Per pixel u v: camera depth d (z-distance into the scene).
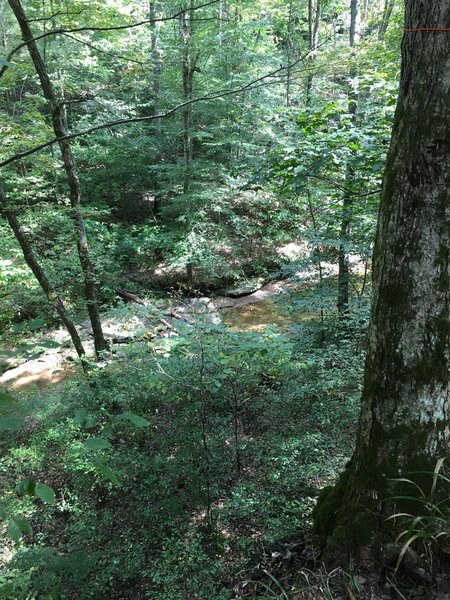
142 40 9.82
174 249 10.41
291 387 4.54
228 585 2.78
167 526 3.55
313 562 2.15
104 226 10.41
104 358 5.86
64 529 3.76
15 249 6.95
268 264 10.91
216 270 10.38
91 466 3.81
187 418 4.12
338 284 6.38
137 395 4.45
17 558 2.79
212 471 3.82
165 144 11.38
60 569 2.81
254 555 2.65
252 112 10.41
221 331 4.41
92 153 10.83
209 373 4.08
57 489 4.03
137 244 10.58
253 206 11.59
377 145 3.72
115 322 7.71
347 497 2.09
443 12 1.63
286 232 10.95
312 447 3.88
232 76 9.84
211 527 3.38
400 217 1.83
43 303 6.43
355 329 5.59
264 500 3.48
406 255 1.82
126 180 12.27
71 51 8.61
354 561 1.90
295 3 12.07
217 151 11.22
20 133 5.32
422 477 1.84
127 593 3.12
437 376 1.81
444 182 1.72
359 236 5.84
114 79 11.55
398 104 1.85
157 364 4.30
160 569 3.15
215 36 8.25
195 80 9.91
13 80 5.54
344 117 4.19
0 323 6.32
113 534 3.57
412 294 1.82
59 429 4.26
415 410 1.86
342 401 4.41
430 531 1.76
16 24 8.84
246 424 4.38
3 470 4.00
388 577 1.80
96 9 5.24
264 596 2.06
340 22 12.90
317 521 2.26
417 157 1.73
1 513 1.14
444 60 1.65
